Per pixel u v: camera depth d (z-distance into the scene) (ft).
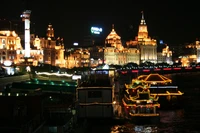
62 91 405.80
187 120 384.06
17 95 254.27
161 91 513.86
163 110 460.14
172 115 419.13
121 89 519.60
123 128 336.08
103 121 347.15
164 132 325.01
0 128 198.39
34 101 241.35
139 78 601.62
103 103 349.20
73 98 355.15
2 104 227.20
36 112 240.94
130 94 426.51
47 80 524.11
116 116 370.32
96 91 349.41
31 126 215.92
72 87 419.33
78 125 297.33
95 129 330.13
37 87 406.82
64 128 248.73
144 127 343.46
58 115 263.90
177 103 481.05
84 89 349.41
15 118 217.15
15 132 195.93
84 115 347.97
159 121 363.97
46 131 243.81
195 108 470.80
